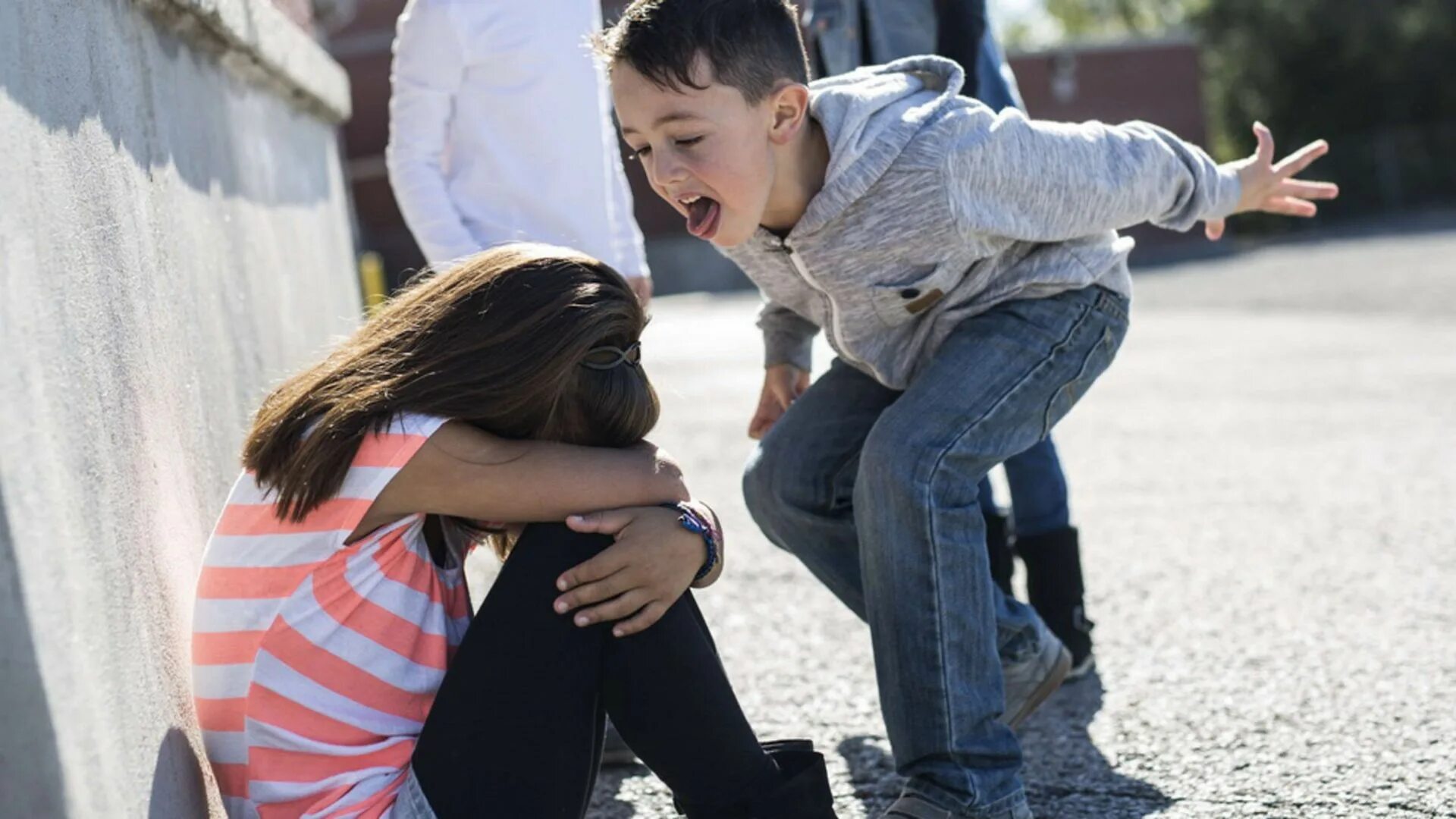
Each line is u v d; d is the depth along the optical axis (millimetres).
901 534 2182
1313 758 2648
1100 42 27969
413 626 1830
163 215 2217
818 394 2625
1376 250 21359
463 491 1790
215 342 2492
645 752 1829
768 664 3389
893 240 2197
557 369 1823
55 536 1402
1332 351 9797
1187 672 3223
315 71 4145
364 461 1775
